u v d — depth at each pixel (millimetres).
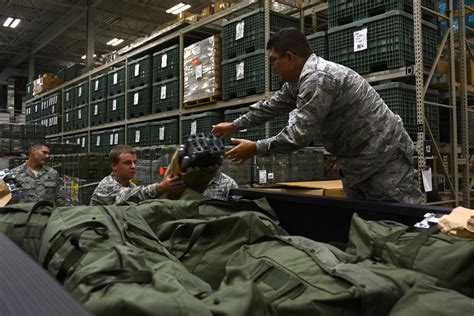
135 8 11375
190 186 1547
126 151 2688
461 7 3676
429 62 3100
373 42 3051
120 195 2150
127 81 6223
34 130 7078
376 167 1813
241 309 728
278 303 785
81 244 940
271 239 1062
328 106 1652
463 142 3586
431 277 854
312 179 3576
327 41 3498
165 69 5328
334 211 1447
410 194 1871
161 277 752
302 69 1733
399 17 2902
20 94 18031
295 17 4402
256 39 3951
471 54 3854
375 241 1011
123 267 804
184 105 5000
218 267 1110
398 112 2900
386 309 771
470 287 849
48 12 11898
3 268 571
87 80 8016
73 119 8445
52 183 4332
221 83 4477
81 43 14875
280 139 1597
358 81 1738
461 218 970
